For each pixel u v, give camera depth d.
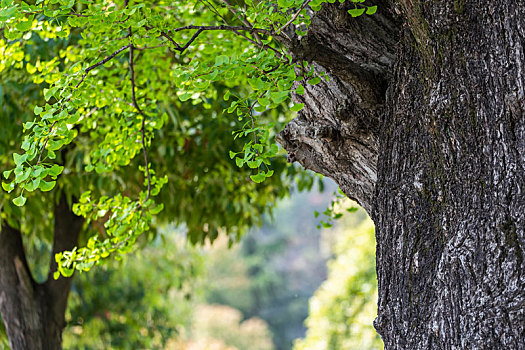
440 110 3.01
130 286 12.48
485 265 2.80
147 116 5.77
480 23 2.89
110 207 5.08
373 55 3.49
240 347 33.38
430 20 2.98
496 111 2.84
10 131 6.45
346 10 3.37
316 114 3.77
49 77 4.98
